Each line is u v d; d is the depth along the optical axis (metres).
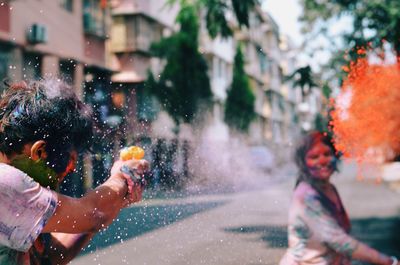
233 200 6.96
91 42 15.16
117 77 18.80
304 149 2.03
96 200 1.06
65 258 1.26
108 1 16.88
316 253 1.93
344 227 2.01
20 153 1.09
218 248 2.88
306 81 3.61
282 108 32.66
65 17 13.61
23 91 1.12
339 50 3.85
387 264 1.89
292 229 1.98
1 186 0.98
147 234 2.80
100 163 1.53
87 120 1.16
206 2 5.65
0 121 1.09
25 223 0.99
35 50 11.87
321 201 1.96
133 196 1.12
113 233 2.80
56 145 1.10
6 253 1.00
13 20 11.29
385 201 8.12
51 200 1.00
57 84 1.16
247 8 5.00
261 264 2.82
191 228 3.16
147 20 20.06
